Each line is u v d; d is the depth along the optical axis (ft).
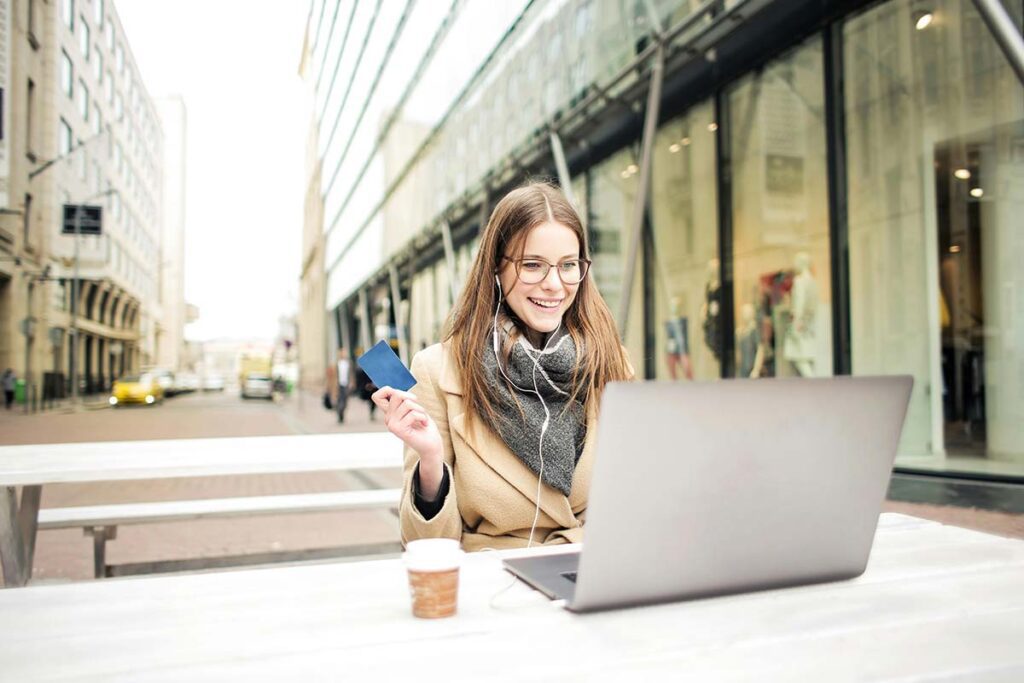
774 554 3.22
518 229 5.18
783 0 23.32
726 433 2.98
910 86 21.50
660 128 33.04
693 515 3.00
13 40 42.29
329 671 2.36
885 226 22.33
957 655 2.52
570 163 38.09
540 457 4.81
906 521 4.98
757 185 27.32
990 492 17.11
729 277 28.76
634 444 2.81
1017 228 19.12
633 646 2.60
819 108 24.38
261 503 10.51
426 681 2.27
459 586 3.38
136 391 82.84
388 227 70.13
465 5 40.14
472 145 42.42
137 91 68.74
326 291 128.57
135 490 21.35
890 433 3.34
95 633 2.75
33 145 47.65
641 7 25.86
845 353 23.40
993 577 3.56
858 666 2.42
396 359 4.17
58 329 70.59
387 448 9.18
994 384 19.66
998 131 19.44
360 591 3.33
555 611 3.01
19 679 2.29
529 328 5.41
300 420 56.13
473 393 4.98
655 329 33.55
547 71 32.50
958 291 20.52
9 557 8.10
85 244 62.28
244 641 2.66
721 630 2.78
